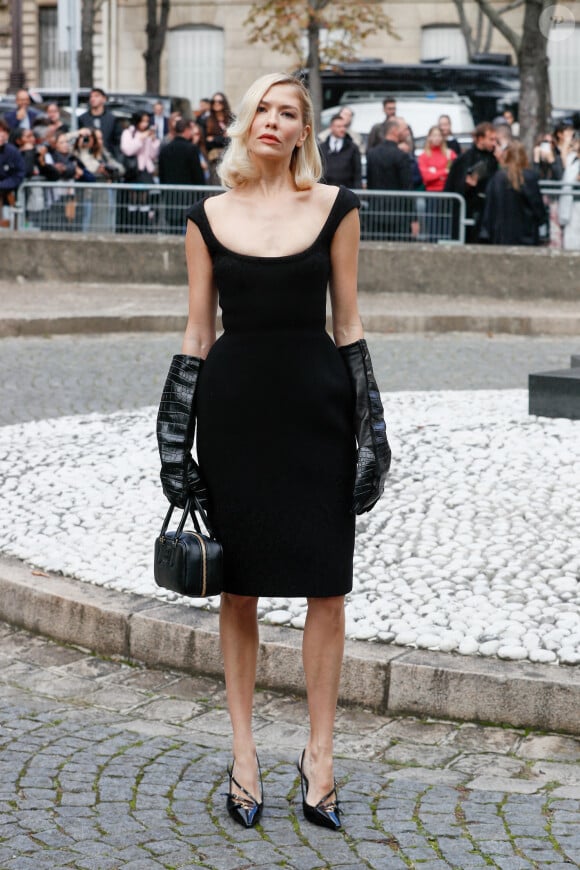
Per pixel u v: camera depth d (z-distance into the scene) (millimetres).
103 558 6227
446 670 4906
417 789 4367
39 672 5453
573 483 7109
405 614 5426
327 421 4059
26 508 7066
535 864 3855
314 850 3941
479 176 16469
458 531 6410
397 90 22547
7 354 12789
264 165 4062
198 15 38406
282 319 4027
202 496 4145
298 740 4777
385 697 4984
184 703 5141
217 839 4000
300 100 4051
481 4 25344
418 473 7328
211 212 4086
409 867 3838
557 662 4977
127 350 13250
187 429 4098
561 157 19047
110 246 16766
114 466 7832
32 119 18703
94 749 4652
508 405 9461
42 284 16828
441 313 15086
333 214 4059
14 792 4277
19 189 17062
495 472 7332
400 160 16594
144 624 5492
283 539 4051
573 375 8656
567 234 16859
